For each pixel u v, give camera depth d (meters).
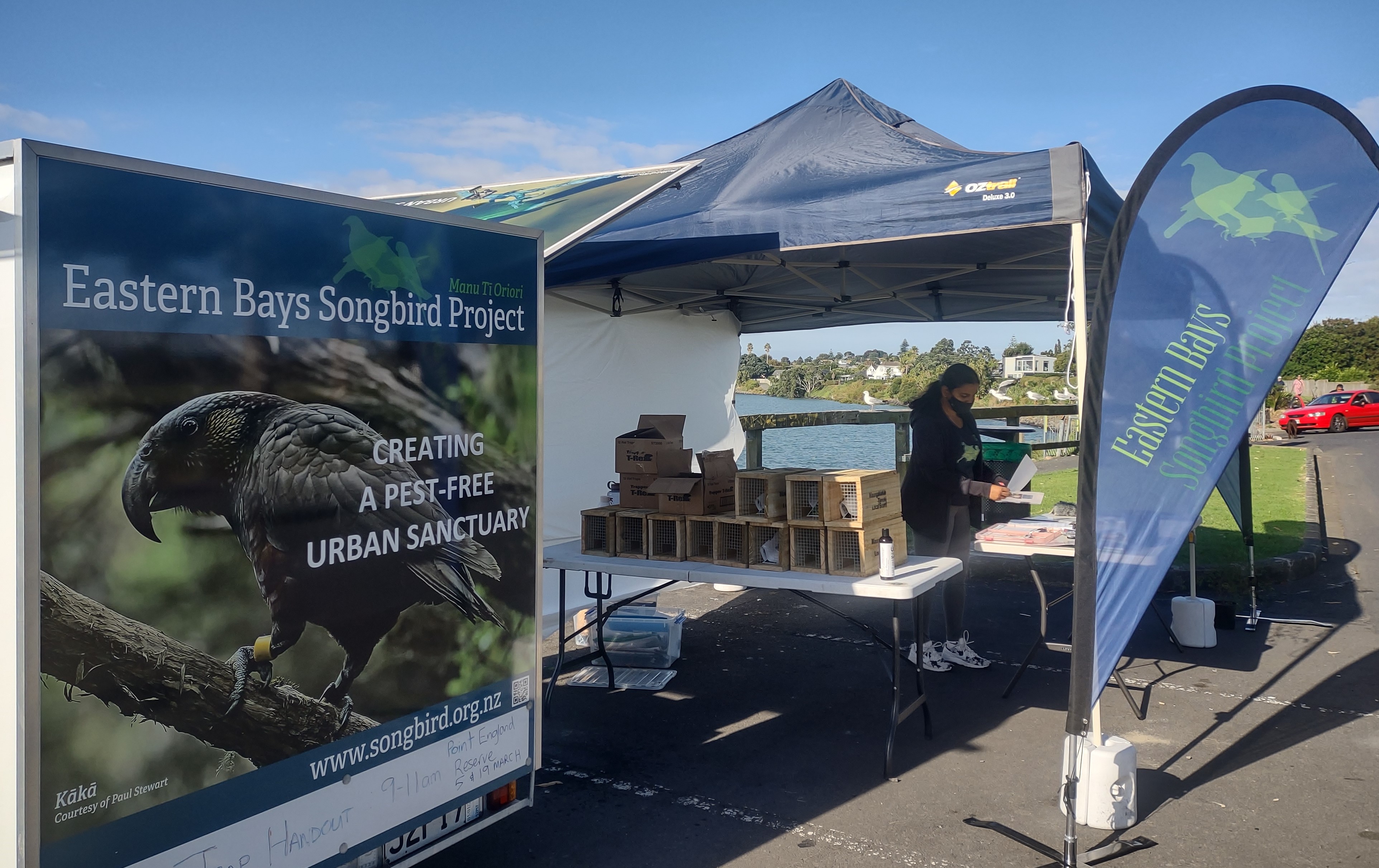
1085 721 3.32
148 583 2.11
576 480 7.18
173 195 2.14
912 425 5.69
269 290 2.35
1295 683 5.50
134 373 2.08
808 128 6.31
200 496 2.21
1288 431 28.20
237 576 2.29
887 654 6.29
